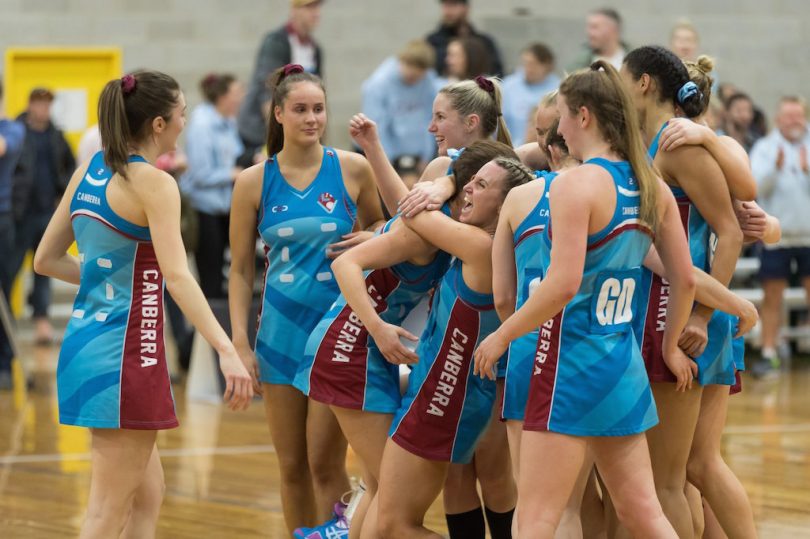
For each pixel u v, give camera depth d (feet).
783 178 59.11
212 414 48.75
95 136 53.36
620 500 21.62
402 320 25.88
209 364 52.49
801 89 83.10
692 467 25.62
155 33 73.20
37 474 38.19
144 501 24.32
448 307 23.94
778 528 31.86
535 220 22.57
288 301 27.66
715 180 23.66
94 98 69.10
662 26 80.48
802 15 82.58
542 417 21.18
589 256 20.90
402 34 76.64
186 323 58.80
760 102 82.84
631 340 21.61
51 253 24.21
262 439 43.73
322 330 25.86
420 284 25.27
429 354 24.27
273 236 27.66
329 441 27.68
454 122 26.66
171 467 39.14
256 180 27.81
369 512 25.22
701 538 26.78
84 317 23.00
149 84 22.90
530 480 21.33
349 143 75.66
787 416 48.62
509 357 23.22
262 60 57.88
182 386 55.62
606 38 52.95
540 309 20.59
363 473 26.55
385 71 57.62
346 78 75.77
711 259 24.77
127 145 22.75
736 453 41.39
